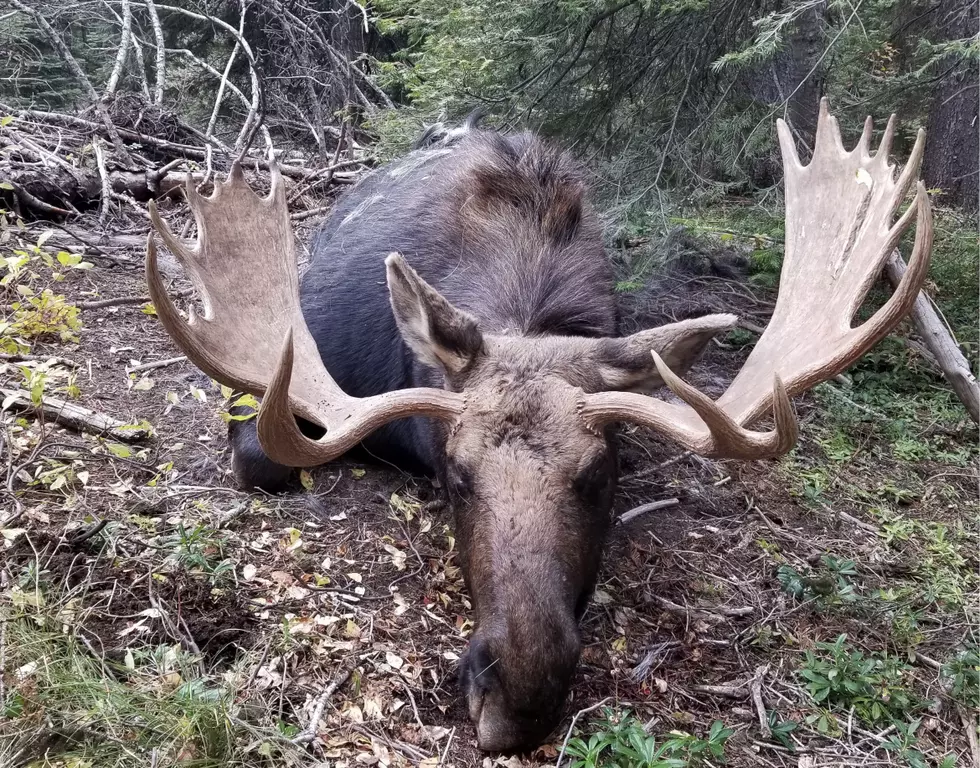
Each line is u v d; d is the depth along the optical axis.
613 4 2.43
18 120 3.12
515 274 1.62
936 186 4.07
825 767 1.32
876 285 2.75
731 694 1.43
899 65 2.98
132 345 2.16
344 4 4.91
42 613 1.23
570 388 1.30
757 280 2.87
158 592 1.37
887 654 1.58
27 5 4.07
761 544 1.84
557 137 2.82
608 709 1.32
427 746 1.24
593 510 1.27
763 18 2.34
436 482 1.83
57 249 2.53
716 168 2.78
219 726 1.12
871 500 2.11
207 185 3.02
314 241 2.50
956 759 1.39
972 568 1.90
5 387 1.78
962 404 2.47
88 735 1.08
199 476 1.74
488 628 1.15
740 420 1.28
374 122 3.43
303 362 1.42
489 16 2.55
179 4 4.98
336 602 1.46
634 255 2.64
